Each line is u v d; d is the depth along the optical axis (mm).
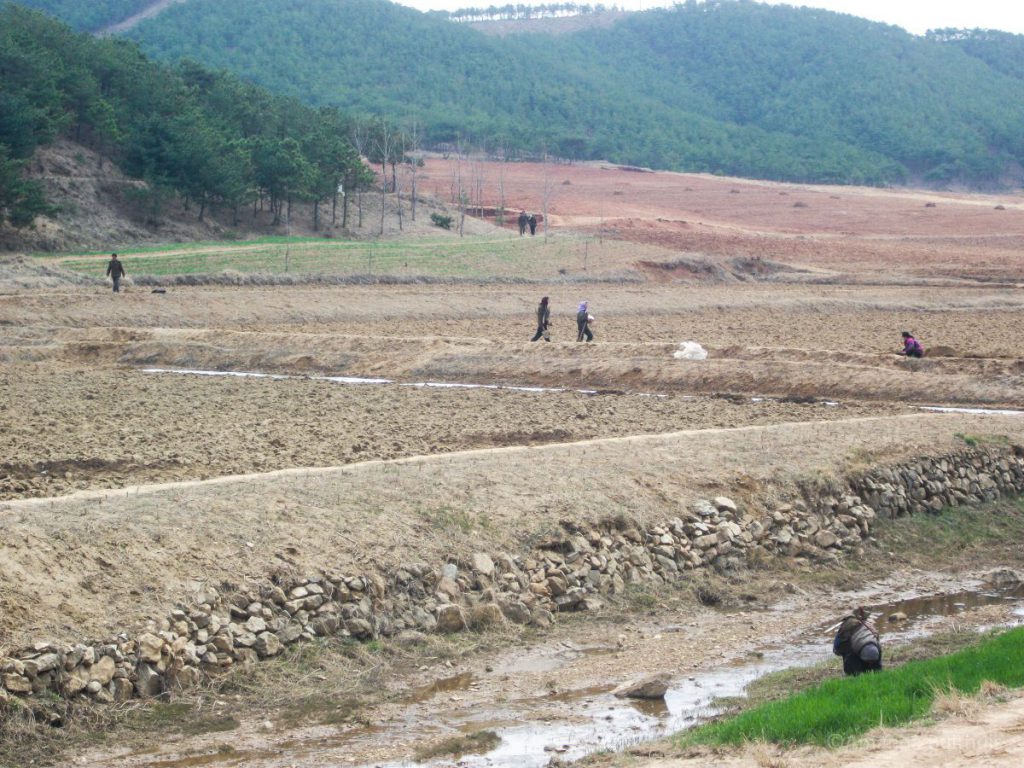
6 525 15625
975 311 61844
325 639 15898
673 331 51125
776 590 20172
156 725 13609
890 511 23906
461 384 39312
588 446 24250
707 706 14336
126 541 15883
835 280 77188
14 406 30422
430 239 92375
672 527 20656
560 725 13766
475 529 18828
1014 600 20172
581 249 81812
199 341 44000
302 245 75625
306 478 20078
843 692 12828
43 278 54406
